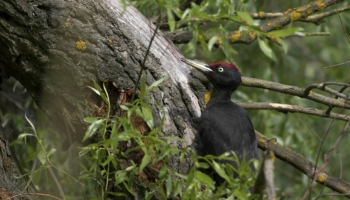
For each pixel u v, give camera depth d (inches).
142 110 331.0
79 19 395.9
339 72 697.6
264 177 301.0
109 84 394.0
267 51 312.0
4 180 395.9
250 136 436.1
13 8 397.7
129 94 392.5
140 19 411.5
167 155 321.7
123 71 392.2
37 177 364.5
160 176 324.5
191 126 406.6
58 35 394.9
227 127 426.9
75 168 555.5
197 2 466.9
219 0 339.6
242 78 462.3
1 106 583.2
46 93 404.5
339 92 446.6
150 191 376.2
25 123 567.5
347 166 669.9
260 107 468.8
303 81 706.2
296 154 445.1
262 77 661.3
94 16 396.2
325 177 432.1
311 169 439.5
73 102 396.5
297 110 458.6
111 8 399.9
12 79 594.6
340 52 711.7
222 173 305.7
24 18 397.1
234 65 455.8
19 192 396.2
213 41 318.3
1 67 424.5
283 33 307.0
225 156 312.0
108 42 393.7
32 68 402.3
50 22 394.9
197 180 309.4
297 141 618.8
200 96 424.5
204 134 423.2
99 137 386.9
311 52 719.7
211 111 431.8
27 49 398.0
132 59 394.6
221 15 313.3
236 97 613.9
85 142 406.0
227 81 448.1
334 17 674.2
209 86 450.6
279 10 705.6
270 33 309.6
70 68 393.7
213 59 605.9
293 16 501.0
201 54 631.2
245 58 676.7
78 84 393.4
